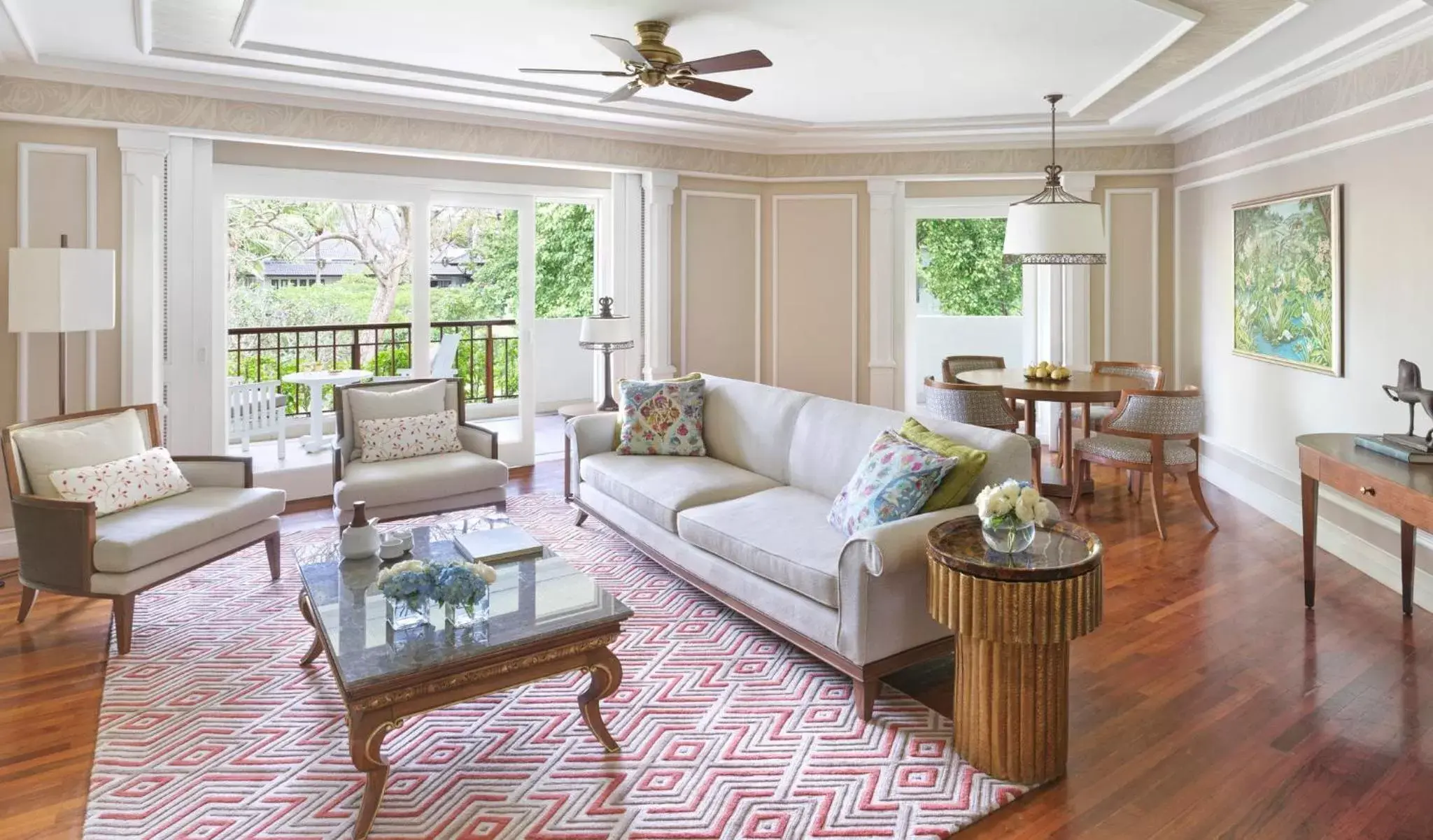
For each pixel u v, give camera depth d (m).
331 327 5.28
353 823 2.09
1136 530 4.55
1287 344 4.53
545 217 8.95
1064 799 2.18
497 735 2.51
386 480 4.09
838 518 3.03
